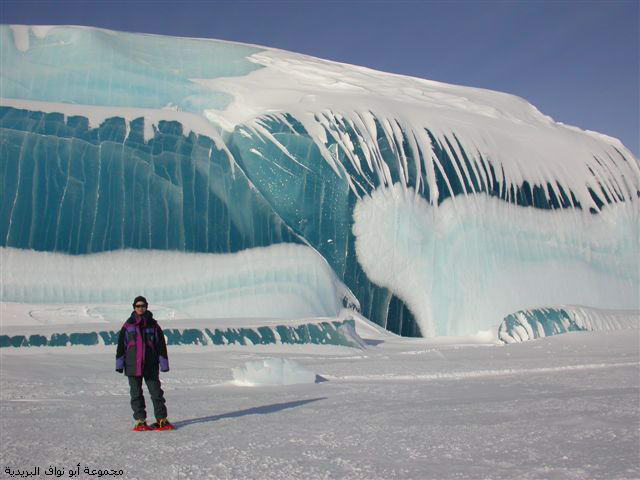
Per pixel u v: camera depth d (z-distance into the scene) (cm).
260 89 3541
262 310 2497
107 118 2723
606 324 2659
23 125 2503
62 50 3244
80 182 2452
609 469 460
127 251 2412
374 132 3247
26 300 2181
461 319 3081
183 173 2664
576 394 905
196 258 2511
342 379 1284
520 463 490
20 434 632
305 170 3067
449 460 507
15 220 2297
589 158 3912
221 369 1427
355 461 505
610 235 3719
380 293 3016
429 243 3159
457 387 1074
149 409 829
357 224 3058
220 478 453
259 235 2695
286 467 484
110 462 505
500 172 3488
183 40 3762
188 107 3309
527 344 2177
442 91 4359
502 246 3334
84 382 1137
